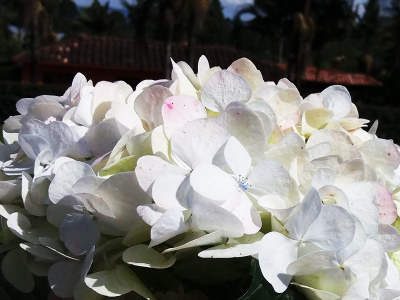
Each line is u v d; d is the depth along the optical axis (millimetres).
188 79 292
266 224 219
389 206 233
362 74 9414
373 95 9555
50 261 231
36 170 235
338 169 231
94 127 246
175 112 233
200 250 208
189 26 6191
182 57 7797
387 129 5000
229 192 203
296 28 7477
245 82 249
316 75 8727
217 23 9352
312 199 201
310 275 210
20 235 227
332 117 283
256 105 242
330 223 202
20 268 242
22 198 237
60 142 242
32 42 6711
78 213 217
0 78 8953
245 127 224
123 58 7641
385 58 10078
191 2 6105
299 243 207
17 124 295
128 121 244
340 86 305
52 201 217
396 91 9453
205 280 217
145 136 228
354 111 311
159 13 6238
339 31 8266
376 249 213
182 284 217
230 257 201
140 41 7152
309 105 291
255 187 214
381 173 267
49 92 5137
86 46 7820
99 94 271
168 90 246
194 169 204
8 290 248
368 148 270
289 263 202
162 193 203
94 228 215
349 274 204
